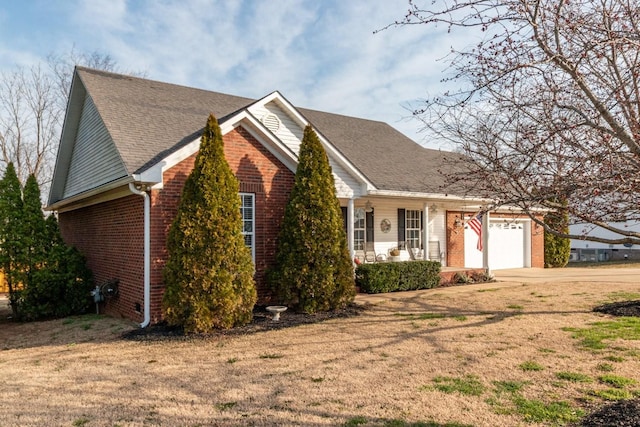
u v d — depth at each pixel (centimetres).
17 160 3103
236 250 930
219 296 890
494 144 642
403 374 605
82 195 1215
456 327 881
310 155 1078
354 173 1309
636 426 420
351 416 472
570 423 442
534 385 550
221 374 627
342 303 1087
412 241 1747
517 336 793
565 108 531
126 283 1066
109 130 1065
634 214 521
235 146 1086
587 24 485
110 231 1182
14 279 1175
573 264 2480
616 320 895
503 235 2092
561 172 548
